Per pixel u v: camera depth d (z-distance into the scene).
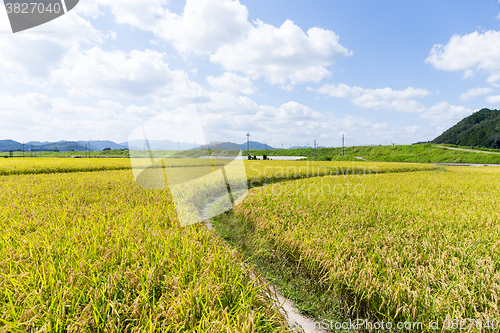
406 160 64.38
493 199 9.59
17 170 19.17
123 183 11.39
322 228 5.68
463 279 3.45
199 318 2.50
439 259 3.94
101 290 2.65
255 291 2.91
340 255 4.39
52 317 2.29
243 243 6.15
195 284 2.81
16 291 2.57
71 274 2.81
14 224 4.88
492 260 4.05
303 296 4.32
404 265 4.03
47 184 11.37
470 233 5.26
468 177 19.44
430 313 2.98
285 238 5.20
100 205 6.71
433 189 12.31
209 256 3.57
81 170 22.64
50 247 3.58
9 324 2.11
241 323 2.36
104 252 3.58
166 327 2.28
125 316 2.47
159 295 2.85
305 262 4.68
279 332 2.52
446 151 67.00
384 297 3.36
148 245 3.74
